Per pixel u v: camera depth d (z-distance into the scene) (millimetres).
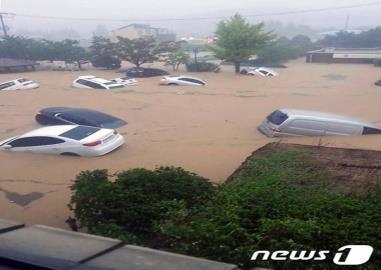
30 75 48562
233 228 6949
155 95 32750
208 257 6453
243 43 49188
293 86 38500
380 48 79812
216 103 29062
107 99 30781
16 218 10695
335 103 29359
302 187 10039
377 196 9000
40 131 16891
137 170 10438
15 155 16250
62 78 45312
